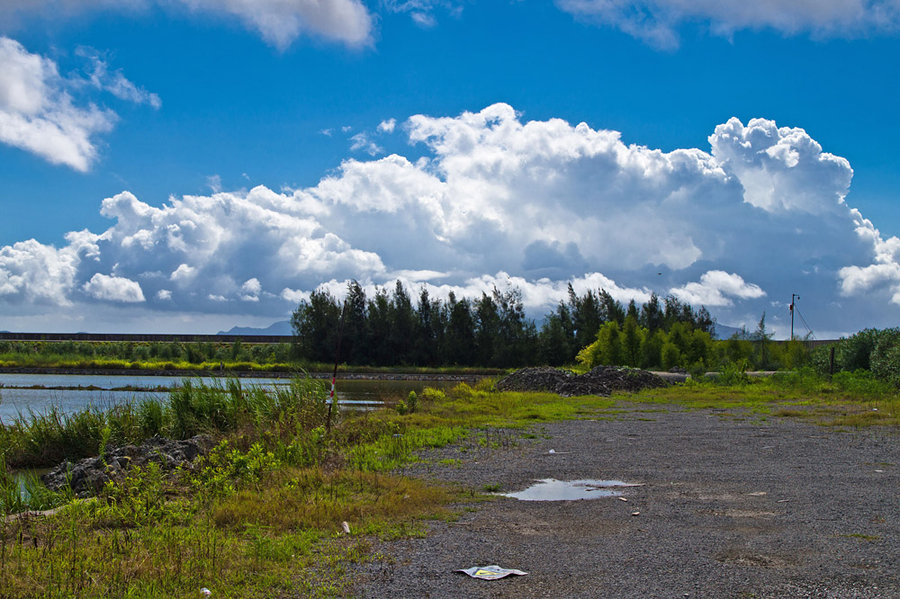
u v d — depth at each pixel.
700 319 81.62
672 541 6.12
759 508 7.51
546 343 74.38
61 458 14.22
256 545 5.81
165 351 70.94
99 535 6.19
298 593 4.79
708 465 10.66
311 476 8.73
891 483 9.00
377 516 7.07
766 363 52.50
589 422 17.80
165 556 5.52
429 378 59.16
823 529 6.52
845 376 29.05
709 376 37.41
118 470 9.27
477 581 5.02
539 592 4.77
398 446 12.40
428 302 75.75
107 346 74.19
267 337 88.31
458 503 7.95
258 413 14.73
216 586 4.91
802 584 4.89
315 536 6.27
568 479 9.52
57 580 4.91
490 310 75.00
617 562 5.47
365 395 35.31
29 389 36.94
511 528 6.69
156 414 16.02
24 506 8.34
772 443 13.27
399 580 5.05
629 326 56.06
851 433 14.80
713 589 4.80
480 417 18.73
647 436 14.63
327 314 71.06
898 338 30.47
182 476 8.98
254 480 8.74
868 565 5.33
